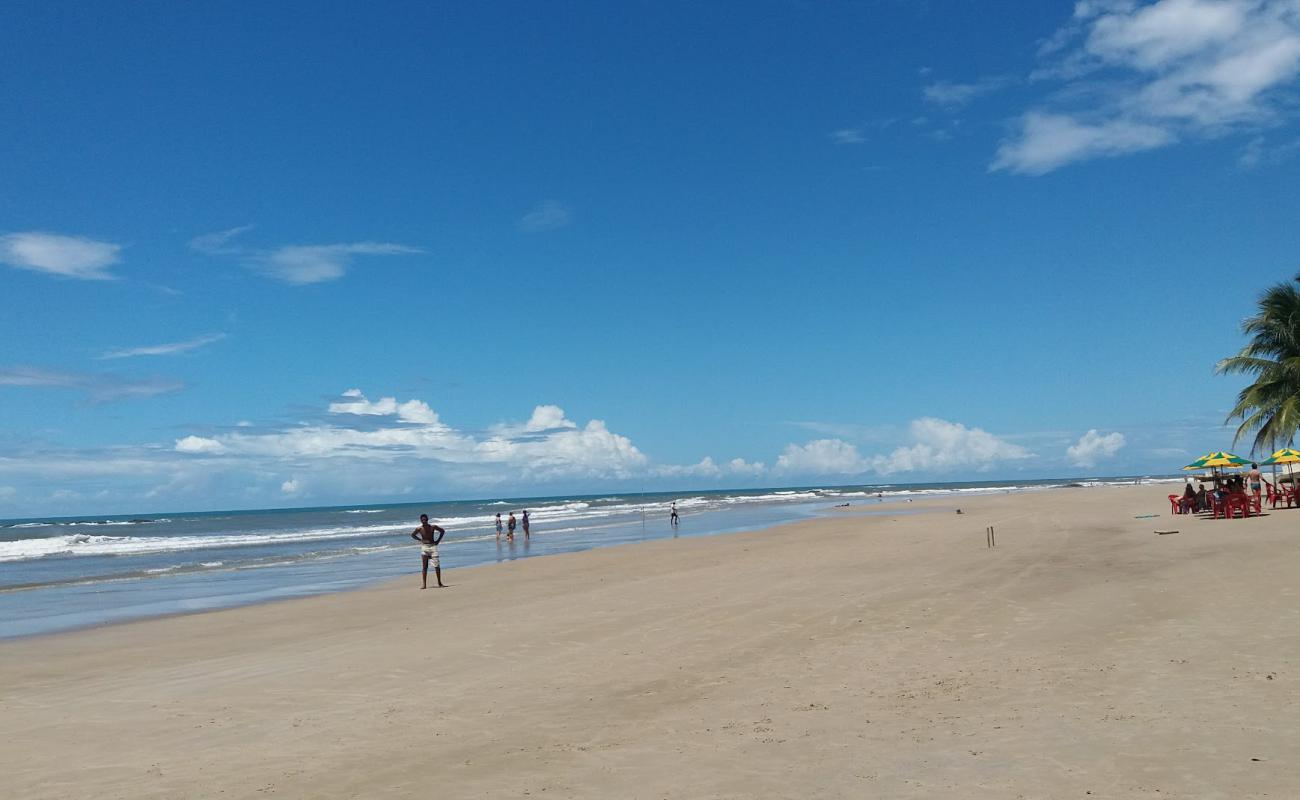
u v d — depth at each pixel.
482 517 87.56
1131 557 18.73
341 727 8.63
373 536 55.16
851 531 35.50
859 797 5.89
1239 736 6.57
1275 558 16.41
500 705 9.26
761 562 23.47
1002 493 95.75
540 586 21.05
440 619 16.28
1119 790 5.66
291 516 126.88
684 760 7.00
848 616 13.34
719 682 9.73
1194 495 32.56
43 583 28.23
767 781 6.36
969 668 9.56
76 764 7.74
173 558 39.22
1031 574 16.84
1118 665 9.12
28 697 11.12
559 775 6.78
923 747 6.92
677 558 26.67
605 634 13.21
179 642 15.45
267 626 16.91
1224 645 9.60
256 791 6.73
